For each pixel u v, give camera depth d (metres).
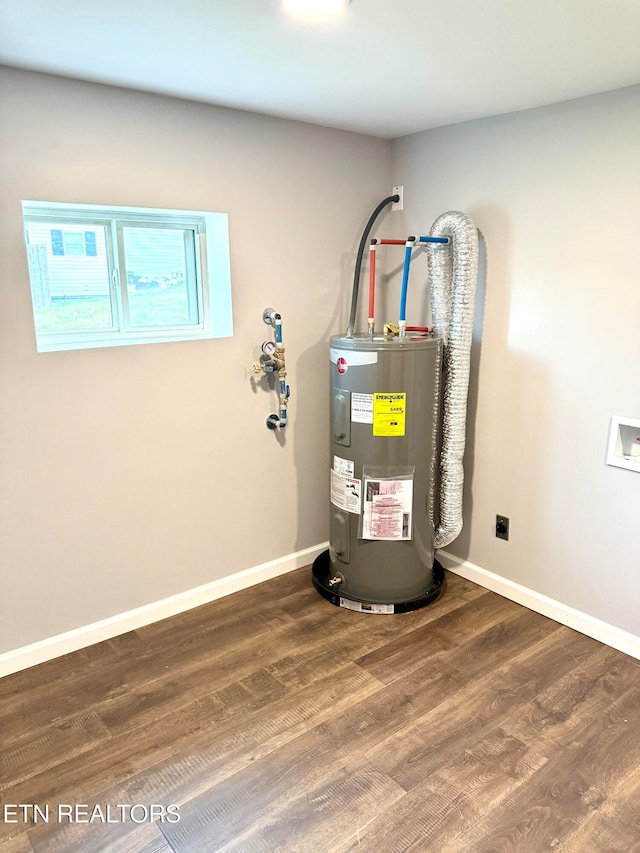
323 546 3.05
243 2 1.36
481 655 2.29
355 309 2.71
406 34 1.56
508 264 2.47
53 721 1.96
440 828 1.57
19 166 1.94
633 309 2.11
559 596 2.50
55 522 2.21
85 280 2.31
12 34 1.57
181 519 2.54
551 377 2.39
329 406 2.83
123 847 1.53
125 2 1.37
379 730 1.91
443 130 2.62
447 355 2.54
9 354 2.01
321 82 1.99
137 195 2.19
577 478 2.36
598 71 1.86
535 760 1.79
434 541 2.72
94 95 2.03
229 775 1.74
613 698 2.05
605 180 2.11
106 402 2.25
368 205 2.87
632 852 1.51
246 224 2.48
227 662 2.26
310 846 1.53
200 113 2.27
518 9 1.40
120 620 2.44
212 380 2.51
